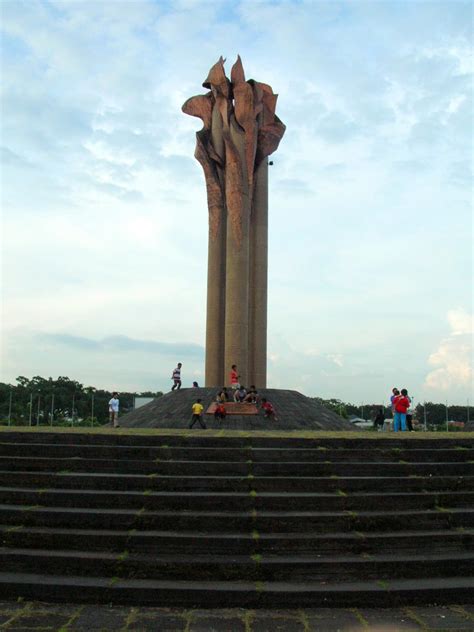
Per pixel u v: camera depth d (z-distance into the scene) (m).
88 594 7.19
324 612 6.95
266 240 31.98
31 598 7.24
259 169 31.83
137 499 8.95
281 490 9.37
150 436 10.91
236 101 30.12
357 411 98.19
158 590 7.15
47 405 100.38
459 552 8.24
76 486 9.51
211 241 31.48
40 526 8.59
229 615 6.84
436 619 6.77
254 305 31.41
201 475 9.82
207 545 8.01
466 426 63.78
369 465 10.03
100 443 10.92
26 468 10.11
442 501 9.29
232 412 24.70
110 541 8.10
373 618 6.79
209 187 31.41
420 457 10.66
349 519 8.56
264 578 7.55
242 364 29.47
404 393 20.48
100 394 110.69
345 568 7.64
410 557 7.91
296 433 13.34
